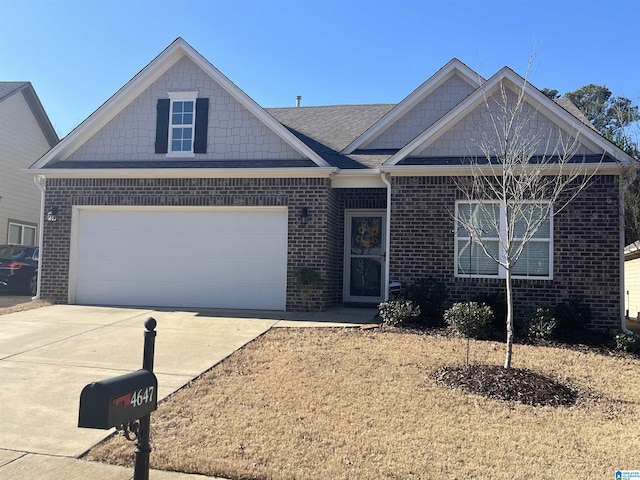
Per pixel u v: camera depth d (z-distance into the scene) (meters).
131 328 10.33
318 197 12.47
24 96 21.97
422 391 6.71
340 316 11.66
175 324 10.69
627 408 6.42
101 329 10.23
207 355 8.34
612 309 10.73
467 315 9.76
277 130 13.18
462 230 11.50
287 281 12.49
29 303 13.31
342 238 14.07
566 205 10.22
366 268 14.10
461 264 11.48
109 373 7.47
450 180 11.60
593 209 10.91
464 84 14.14
